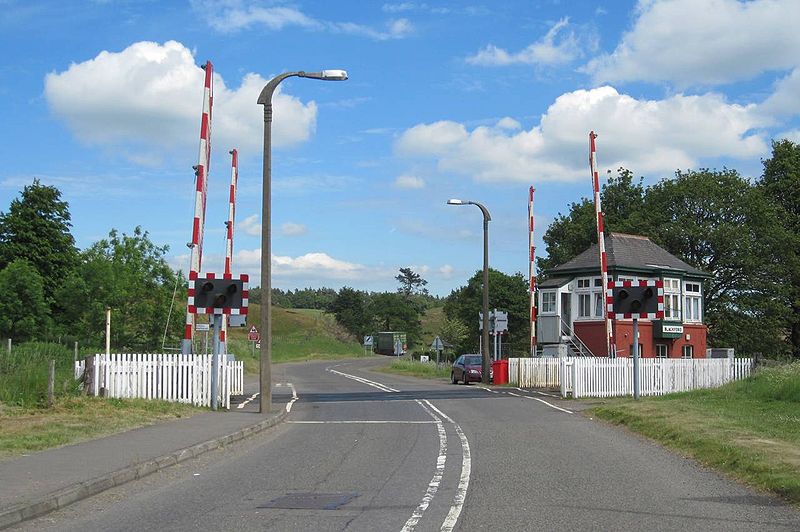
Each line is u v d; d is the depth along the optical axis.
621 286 25.19
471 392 31.66
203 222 23.05
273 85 21.47
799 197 65.25
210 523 8.48
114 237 44.59
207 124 23.06
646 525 8.30
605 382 29.39
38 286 50.66
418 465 12.55
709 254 61.47
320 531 8.09
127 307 43.19
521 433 17.05
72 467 11.20
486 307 39.38
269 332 21.08
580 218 69.50
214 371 21.27
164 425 16.89
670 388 31.94
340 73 21.25
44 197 64.88
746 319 60.59
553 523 8.39
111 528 8.24
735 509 9.12
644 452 14.02
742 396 23.61
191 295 22.45
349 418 20.62
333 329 131.38
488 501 9.59
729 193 61.56
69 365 26.05
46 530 8.15
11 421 16.08
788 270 60.94
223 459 13.27
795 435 14.38
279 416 19.64
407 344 131.25
